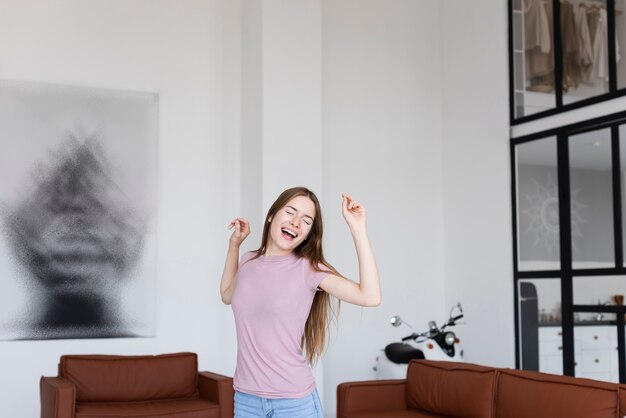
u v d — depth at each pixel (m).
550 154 6.61
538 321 6.66
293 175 6.59
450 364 5.27
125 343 6.55
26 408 6.23
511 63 7.04
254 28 6.79
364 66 7.65
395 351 6.56
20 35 6.42
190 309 6.79
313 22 6.79
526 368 6.76
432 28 8.02
